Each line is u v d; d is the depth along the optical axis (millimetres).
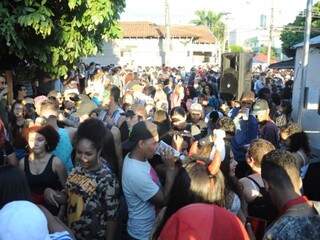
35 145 4398
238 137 6500
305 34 12805
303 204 2615
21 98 8234
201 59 49500
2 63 9570
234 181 3506
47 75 10570
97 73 13516
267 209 3764
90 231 3617
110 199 3656
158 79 21250
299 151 4891
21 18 7672
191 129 7207
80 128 3666
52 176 4418
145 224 3979
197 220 2311
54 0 8734
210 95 15461
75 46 9117
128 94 10047
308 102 15562
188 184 2678
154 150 4039
